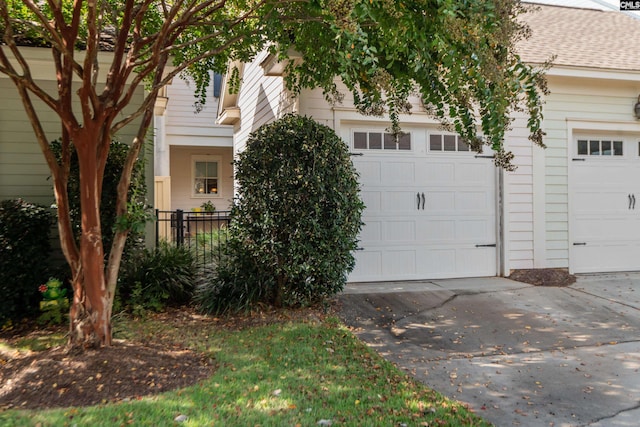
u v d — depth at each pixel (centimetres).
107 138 436
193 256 705
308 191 577
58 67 424
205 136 1423
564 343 503
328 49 498
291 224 579
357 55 350
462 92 430
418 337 522
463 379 407
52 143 651
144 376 392
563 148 816
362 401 353
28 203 664
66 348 432
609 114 831
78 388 365
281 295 606
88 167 418
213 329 539
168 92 1398
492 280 769
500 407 352
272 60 732
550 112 808
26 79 395
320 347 477
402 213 759
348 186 598
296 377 399
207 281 638
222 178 1525
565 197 820
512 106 584
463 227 785
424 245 768
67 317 575
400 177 759
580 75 789
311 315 584
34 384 370
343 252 596
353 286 724
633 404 358
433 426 316
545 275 786
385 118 745
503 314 601
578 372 423
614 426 323
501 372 423
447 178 778
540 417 336
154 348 459
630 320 581
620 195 851
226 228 689
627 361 450
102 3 482
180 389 373
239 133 1179
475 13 368
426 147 769
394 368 427
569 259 819
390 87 504
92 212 423
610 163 847
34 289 579
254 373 408
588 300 663
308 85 613
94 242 424
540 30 923
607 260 841
